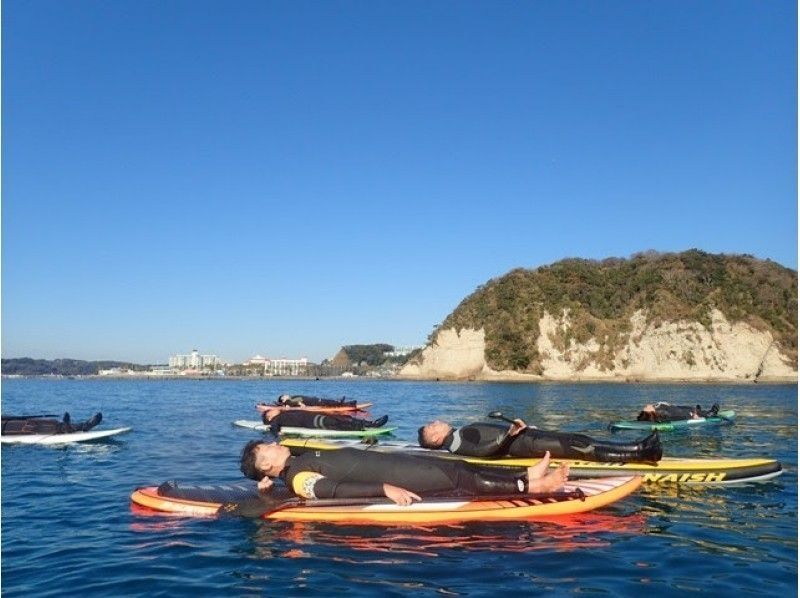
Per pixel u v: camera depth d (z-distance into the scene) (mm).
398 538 6469
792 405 34625
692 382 81250
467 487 7559
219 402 38719
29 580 5648
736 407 32875
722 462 9727
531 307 96875
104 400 41562
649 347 87062
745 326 84312
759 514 7531
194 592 5234
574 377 89438
